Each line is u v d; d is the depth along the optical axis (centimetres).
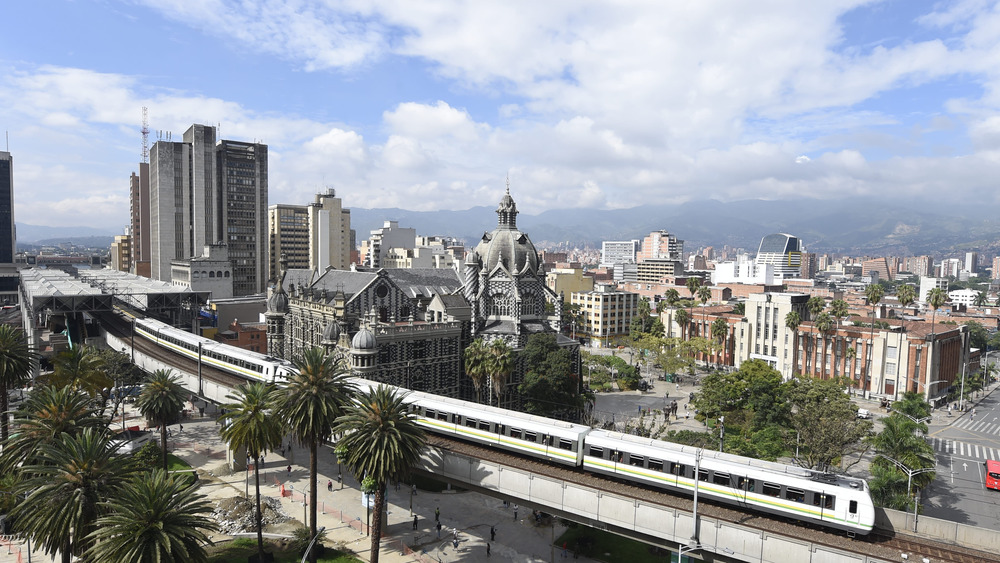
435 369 11025
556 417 10581
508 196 13025
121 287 17762
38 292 14562
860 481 4888
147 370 11981
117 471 4700
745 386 10788
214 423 10888
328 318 11075
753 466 5225
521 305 12494
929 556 4372
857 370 14350
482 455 6438
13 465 5434
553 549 6594
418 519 7300
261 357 9744
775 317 15912
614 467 5709
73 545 4434
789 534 4659
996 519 7638
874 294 15650
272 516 7144
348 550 6406
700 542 4944
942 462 9956
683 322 18438
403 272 13250
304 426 5819
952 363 14738
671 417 12006
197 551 4300
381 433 5506
